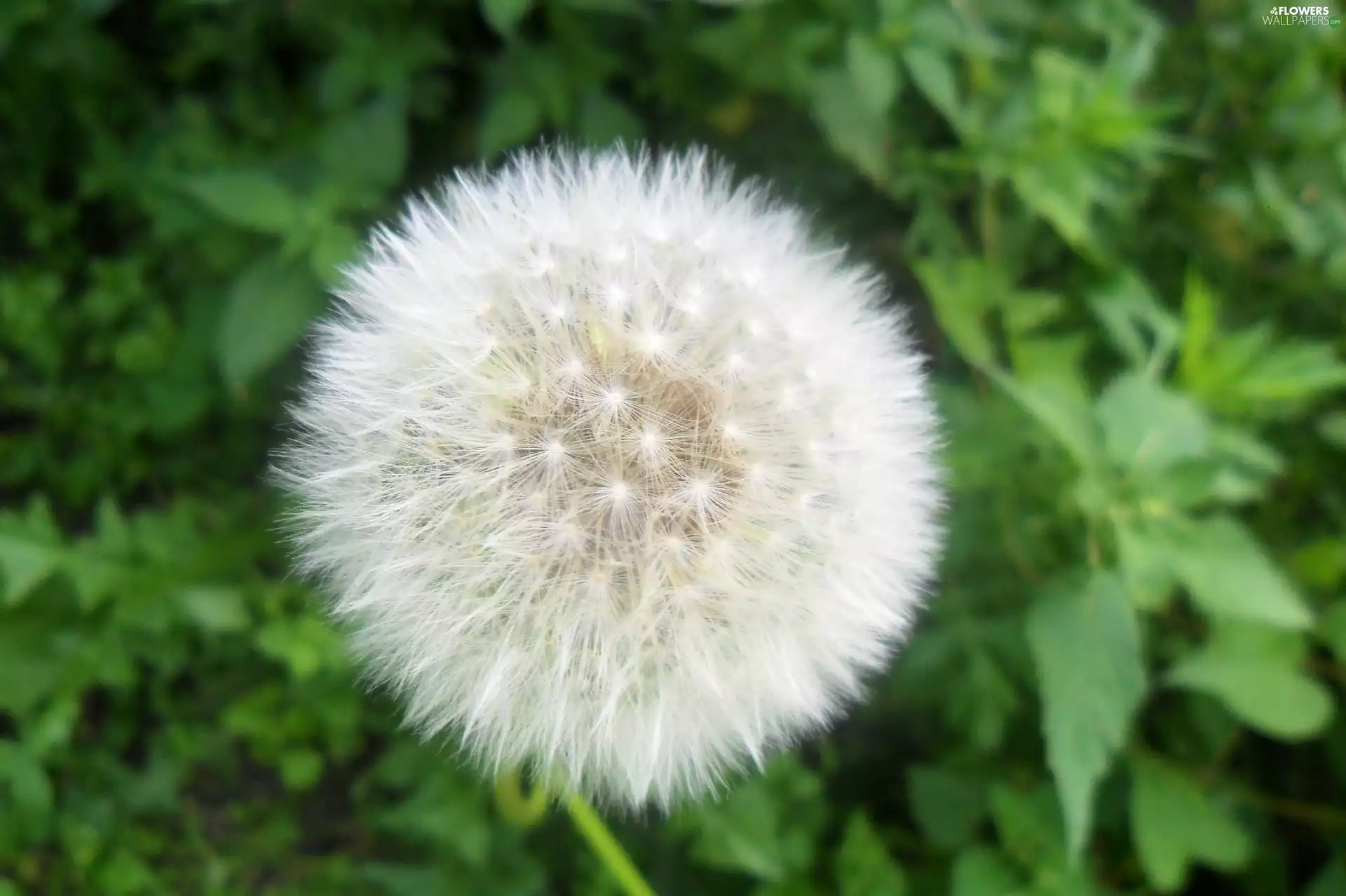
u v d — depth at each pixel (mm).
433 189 138
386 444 96
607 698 94
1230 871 132
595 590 92
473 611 94
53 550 117
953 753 130
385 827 131
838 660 101
